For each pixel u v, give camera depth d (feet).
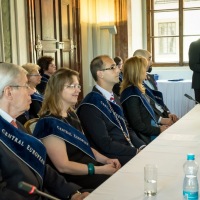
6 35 15.28
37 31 17.24
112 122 9.31
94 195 4.93
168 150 7.29
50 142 7.13
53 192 6.47
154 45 24.94
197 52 18.15
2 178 5.46
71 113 8.07
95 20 22.80
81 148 7.52
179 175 5.70
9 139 5.66
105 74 9.49
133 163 6.40
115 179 5.55
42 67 14.76
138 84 11.19
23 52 16.31
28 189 4.24
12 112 5.96
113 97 9.83
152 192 4.90
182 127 9.66
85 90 22.26
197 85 18.42
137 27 24.13
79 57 21.26
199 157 6.72
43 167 5.99
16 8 15.69
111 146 8.76
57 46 18.90
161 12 24.54
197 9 23.86
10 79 5.77
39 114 7.57
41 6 17.52
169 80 21.75
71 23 20.33
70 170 7.12
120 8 22.63
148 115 11.24
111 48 22.93
